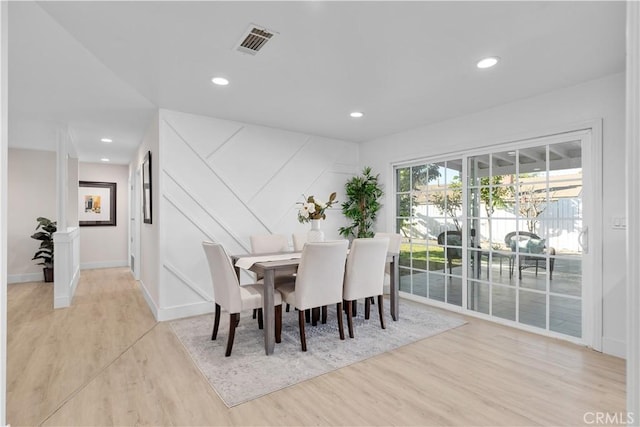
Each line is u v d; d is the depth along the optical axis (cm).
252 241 394
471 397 215
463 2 187
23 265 581
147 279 448
